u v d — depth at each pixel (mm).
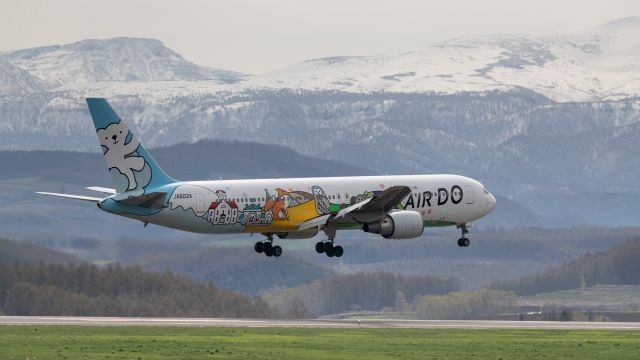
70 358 140875
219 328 186625
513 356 150500
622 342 169750
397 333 182500
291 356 145750
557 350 158000
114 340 161875
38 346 153000
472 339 172625
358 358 144875
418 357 147375
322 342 163500
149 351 149000
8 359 139250
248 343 160500
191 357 143250
